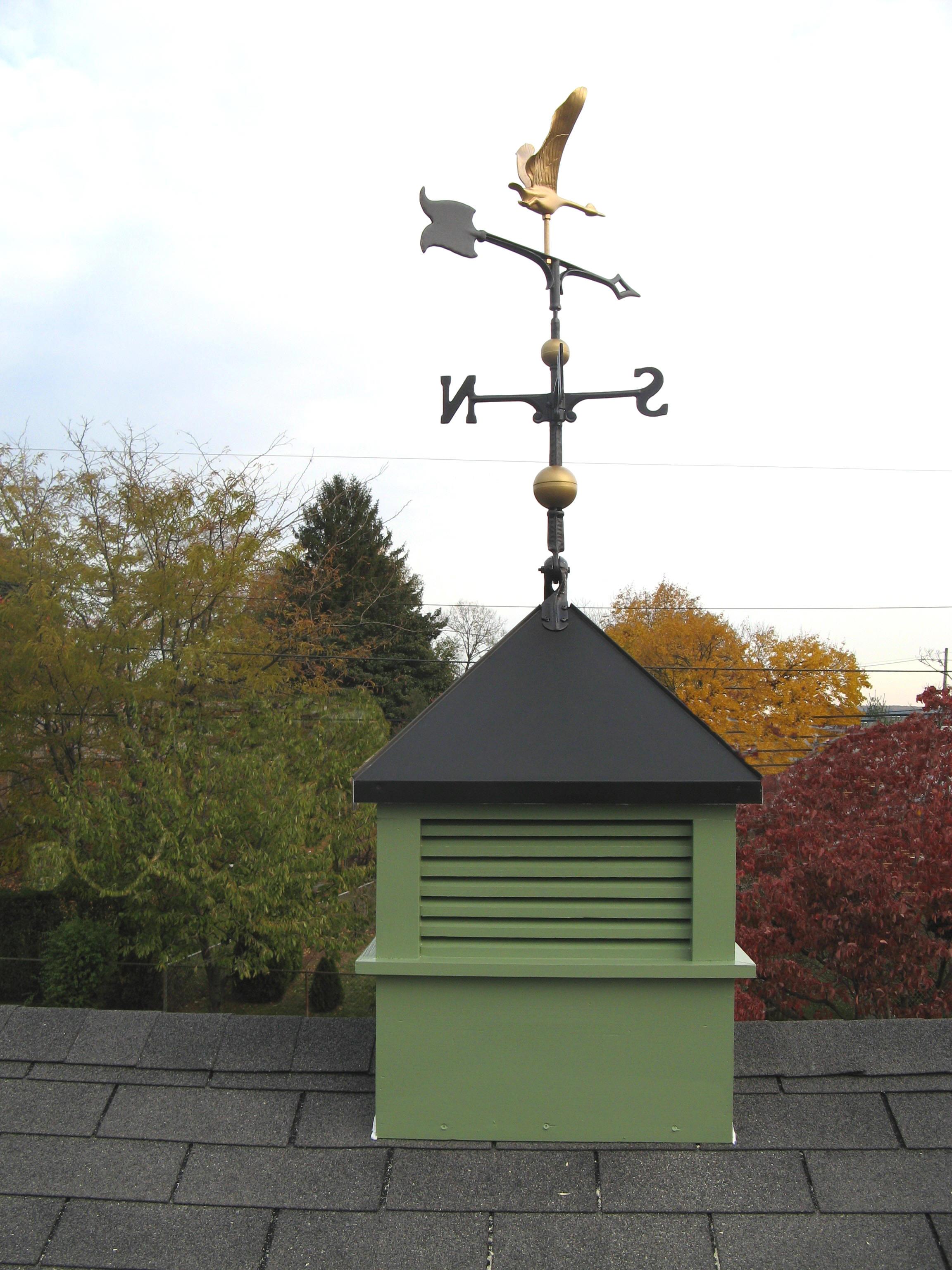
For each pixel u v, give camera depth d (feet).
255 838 40.75
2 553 48.67
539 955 7.32
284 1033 8.47
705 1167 7.18
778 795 34.60
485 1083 7.41
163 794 39.29
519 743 7.41
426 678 108.27
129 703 47.19
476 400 9.04
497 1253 6.65
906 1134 7.50
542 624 8.18
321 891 43.88
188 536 51.85
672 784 7.14
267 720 46.57
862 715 68.23
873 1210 6.93
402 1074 7.47
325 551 100.12
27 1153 7.61
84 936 43.75
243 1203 7.12
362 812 44.55
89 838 38.93
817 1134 7.48
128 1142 7.66
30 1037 8.55
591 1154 7.28
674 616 84.23
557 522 8.43
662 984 7.37
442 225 9.35
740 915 31.48
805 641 75.51
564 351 8.93
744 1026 8.32
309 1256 6.71
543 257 9.22
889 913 28.25
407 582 108.17
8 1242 6.94
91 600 49.65
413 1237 6.79
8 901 48.06
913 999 29.96
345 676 85.40
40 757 50.96
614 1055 7.36
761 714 73.61
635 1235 6.75
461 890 7.39
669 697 7.64
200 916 39.37
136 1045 8.45
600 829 7.32
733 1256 6.61
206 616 52.54
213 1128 7.73
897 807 33.30
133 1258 6.79
